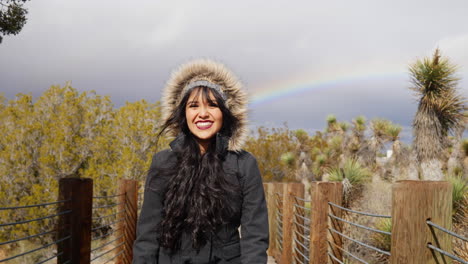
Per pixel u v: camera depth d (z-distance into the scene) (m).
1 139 11.69
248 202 1.68
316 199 3.63
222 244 1.63
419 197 1.59
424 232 1.59
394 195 1.65
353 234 6.12
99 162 11.55
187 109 1.72
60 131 11.19
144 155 11.37
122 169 10.80
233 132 1.75
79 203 2.89
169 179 1.66
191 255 1.61
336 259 3.41
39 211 10.70
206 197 1.59
